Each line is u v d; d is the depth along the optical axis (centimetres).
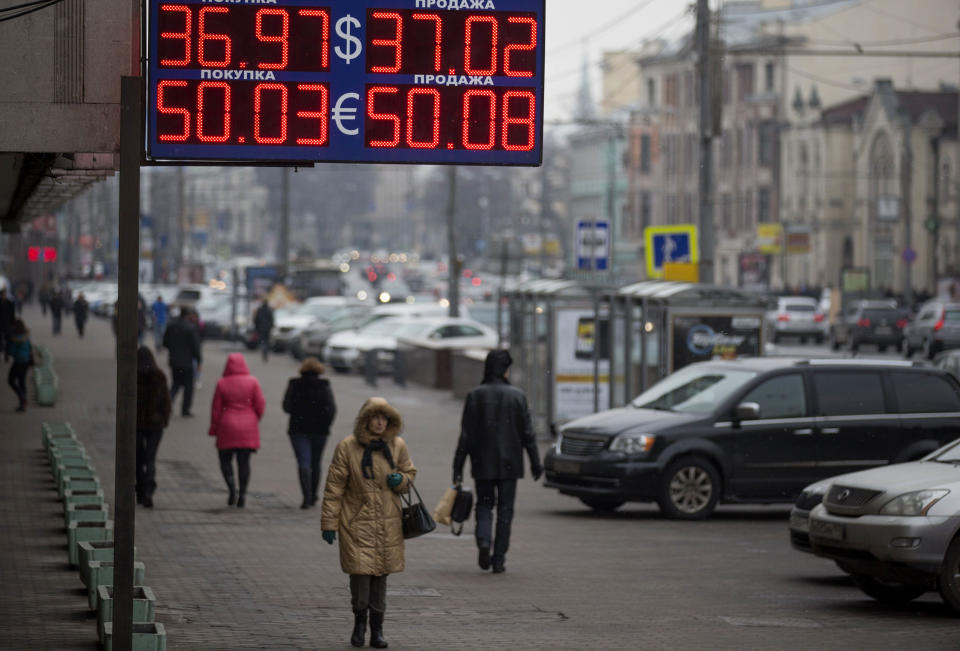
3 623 2647
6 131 2631
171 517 4225
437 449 6306
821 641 2633
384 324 11244
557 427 6556
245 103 2580
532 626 2748
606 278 16100
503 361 3416
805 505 3269
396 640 2589
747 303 6116
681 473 4375
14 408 7438
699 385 4575
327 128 2605
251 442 4444
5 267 19475
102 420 6894
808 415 4441
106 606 2414
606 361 6612
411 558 3644
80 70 2641
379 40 2612
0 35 2623
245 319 14675
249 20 2580
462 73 2634
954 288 18775
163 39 2562
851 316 15162
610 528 4234
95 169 3431
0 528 3800
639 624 2788
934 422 4512
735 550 3844
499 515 3409
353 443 2481
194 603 2911
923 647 2583
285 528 4047
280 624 2705
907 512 2873
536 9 2648
